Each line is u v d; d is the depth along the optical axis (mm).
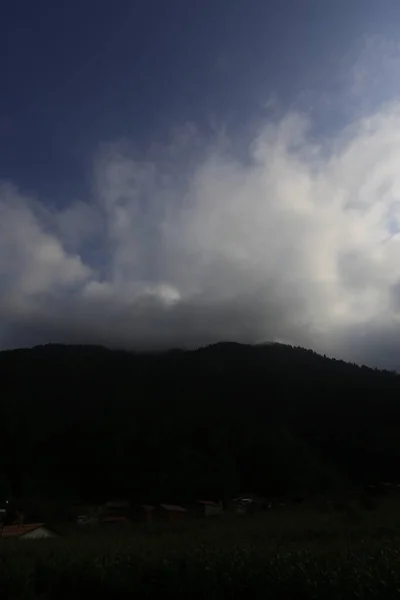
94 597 11242
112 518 42969
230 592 10406
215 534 20938
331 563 10625
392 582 9531
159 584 10914
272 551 12023
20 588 11555
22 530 30859
